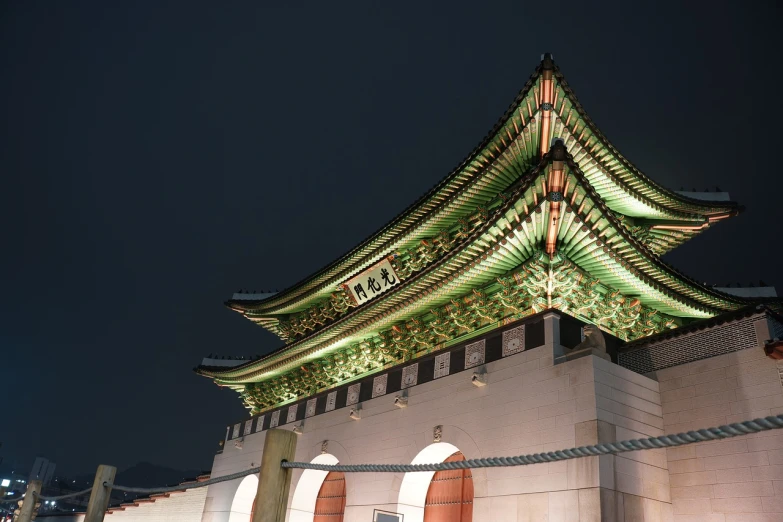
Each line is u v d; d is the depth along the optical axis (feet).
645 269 70.03
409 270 94.38
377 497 76.07
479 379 68.49
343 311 111.45
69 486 359.66
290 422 103.96
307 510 93.30
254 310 129.80
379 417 82.58
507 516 59.00
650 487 57.11
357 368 97.60
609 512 51.52
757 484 53.36
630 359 69.15
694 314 80.07
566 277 67.62
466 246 69.41
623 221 84.89
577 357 59.72
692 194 90.94
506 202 64.13
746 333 59.31
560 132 69.56
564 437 57.11
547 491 56.08
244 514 109.40
